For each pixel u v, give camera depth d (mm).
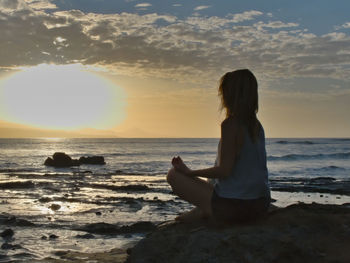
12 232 9266
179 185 4785
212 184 4754
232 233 4316
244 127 4137
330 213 5137
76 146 118812
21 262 6516
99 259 6445
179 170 4766
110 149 93188
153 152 75875
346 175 29859
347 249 4023
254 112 4195
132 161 48688
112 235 9234
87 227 9914
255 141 4184
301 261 3977
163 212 12742
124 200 15398
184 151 80375
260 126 4297
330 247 4117
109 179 25734
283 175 29953
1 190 19000
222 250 4203
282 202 15367
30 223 10531
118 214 12336
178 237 4609
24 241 8570
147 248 4746
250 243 4156
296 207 5418
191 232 4586
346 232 4359
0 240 8688
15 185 20531
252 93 4137
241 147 4156
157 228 5172
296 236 4270
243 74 4160
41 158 53531
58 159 39688
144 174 30031
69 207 13641
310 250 4059
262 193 4301
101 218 11609
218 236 4332
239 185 4223
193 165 42688
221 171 4129
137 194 17844
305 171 33219
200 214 4867
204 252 4250
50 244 8297
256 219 4492
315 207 5426
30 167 38406
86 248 7984
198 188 4734
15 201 15117
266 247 4105
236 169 4227
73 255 6844
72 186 20859
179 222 5066
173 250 4547
